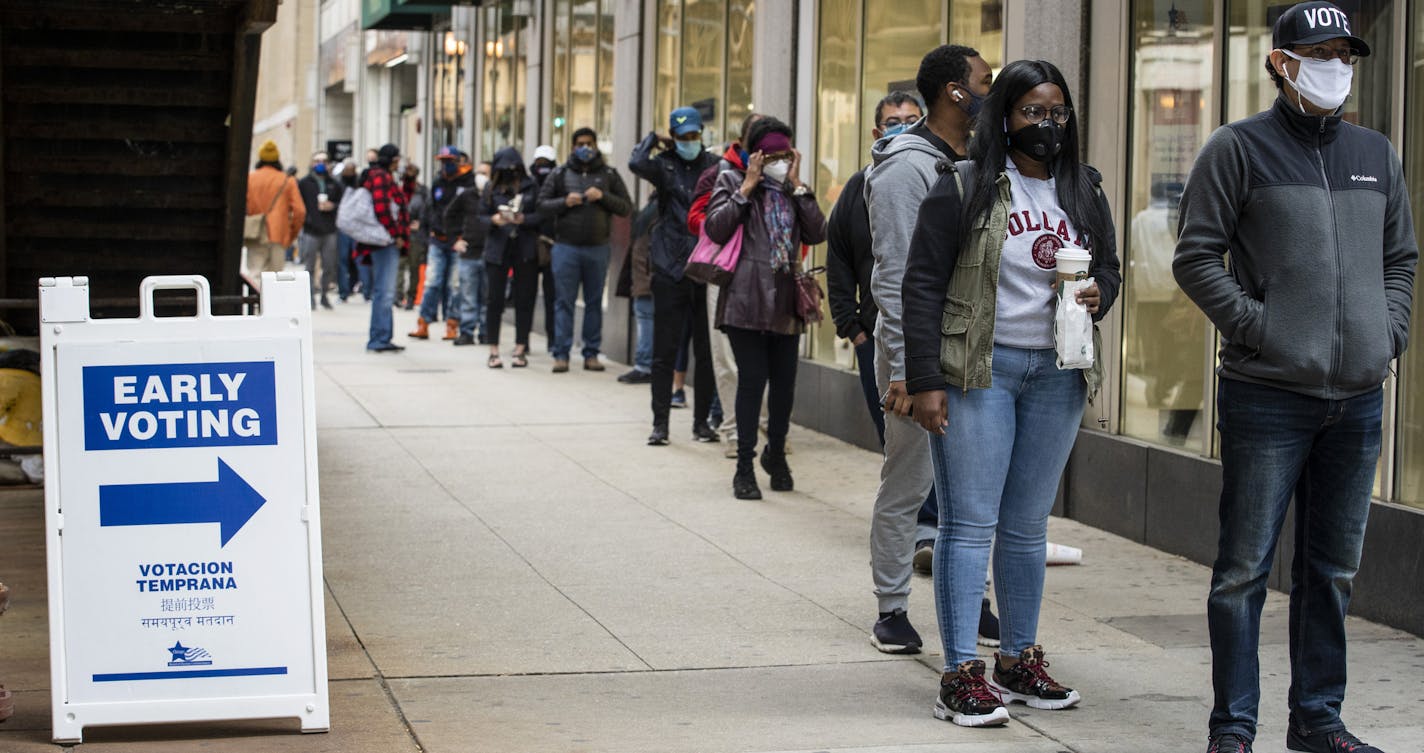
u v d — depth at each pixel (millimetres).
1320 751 5133
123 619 5137
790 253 9398
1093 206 5477
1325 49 4832
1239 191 4961
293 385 5203
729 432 11148
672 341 11641
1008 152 5477
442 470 10641
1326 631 5133
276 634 5215
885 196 6035
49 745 5152
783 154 9195
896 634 6449
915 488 6324
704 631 6770
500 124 23375
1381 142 5055
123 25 9602
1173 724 5555
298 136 50312
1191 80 8328
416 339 19578
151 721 5148
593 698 5805
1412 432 6938
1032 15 9438
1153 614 7102
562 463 10945
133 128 10203
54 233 10586
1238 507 5059
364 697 5758
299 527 5215
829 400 12188
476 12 24766
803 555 8227
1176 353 8430
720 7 14695
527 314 16438
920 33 11023
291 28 52375
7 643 6324
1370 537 6969
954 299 5449
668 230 11461
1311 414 4949
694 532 8766
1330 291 4875
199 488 5164
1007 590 5758
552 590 7457
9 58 9695
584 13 19141
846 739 5355
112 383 5125
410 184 24828
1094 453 8930
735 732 5418
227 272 10805
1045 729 5492
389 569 7840
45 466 5117
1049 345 5473
